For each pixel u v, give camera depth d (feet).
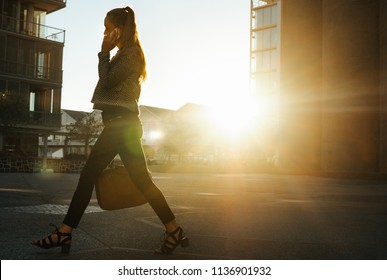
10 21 129.70
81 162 82.69
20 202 27.17
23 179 54.24
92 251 12.93
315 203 32.04
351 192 45.34
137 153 12.18
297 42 146.61
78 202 12.24
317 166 142.92
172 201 31.07
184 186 51.42
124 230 16.96
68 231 12.26
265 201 32.60
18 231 16.11
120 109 12.07
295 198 36.47
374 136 116.16
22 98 105.50
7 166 74.64
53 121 134.00
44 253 12.51
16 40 127.75
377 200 35.83
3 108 99.35
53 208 24.25
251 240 15.62
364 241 16.07
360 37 116.37
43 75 133.28
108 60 12.25
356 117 117.29
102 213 22.39
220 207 27.37
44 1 133.80
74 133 136.05
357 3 116.57
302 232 17.94
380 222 21.81
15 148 125.59
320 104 143.43
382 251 14.25
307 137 144.36
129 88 12.16
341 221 21.97
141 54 12.55
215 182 62.59
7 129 101.86
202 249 13.80
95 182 12.35
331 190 48.96
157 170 125.70
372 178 88.48
